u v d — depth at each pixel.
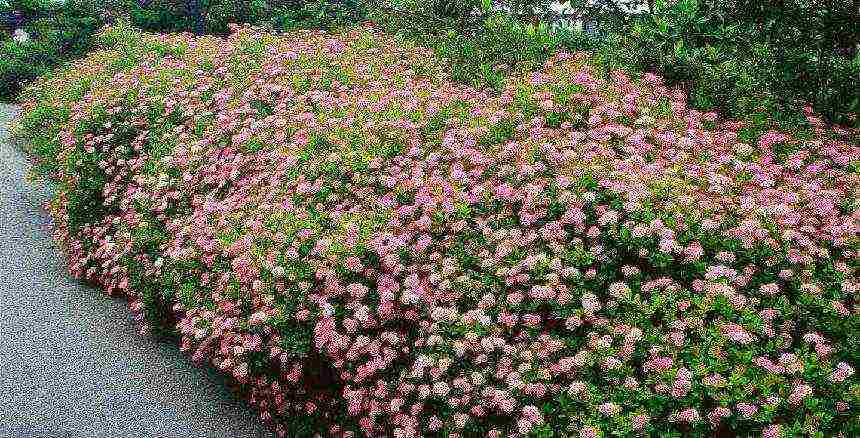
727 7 6.24
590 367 3.35
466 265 3.95
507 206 4.21
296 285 4.09
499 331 3.55
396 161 4.94
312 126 5.37
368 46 7.97
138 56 8.94
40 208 7.62
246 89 6.50
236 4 11.75
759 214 3.96
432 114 5.37
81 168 6.32
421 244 4.01
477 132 4.90
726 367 3.19
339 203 4.71
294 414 4.25
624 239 3.77
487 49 7.00
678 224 3.79
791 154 4.93
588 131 4.80
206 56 7.81
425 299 3.75
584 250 3.83
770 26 6.15
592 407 3.16
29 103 9.88
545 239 3.85
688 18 6.23
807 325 3.48
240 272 4.28
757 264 3.80
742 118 5.59
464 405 3.42
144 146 6.22
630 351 3.29
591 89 5.21
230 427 4.44
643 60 6.13
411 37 7.91
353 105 5.78
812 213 4.09
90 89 7.91
